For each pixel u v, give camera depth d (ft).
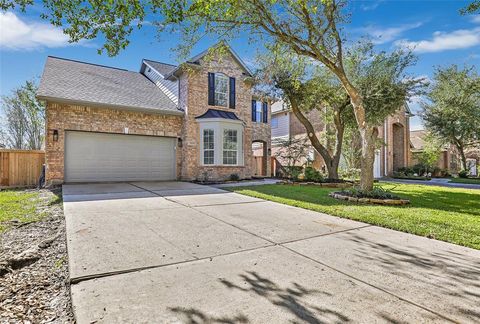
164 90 51.34
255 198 28.14
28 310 7.89
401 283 9.70
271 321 7.34
